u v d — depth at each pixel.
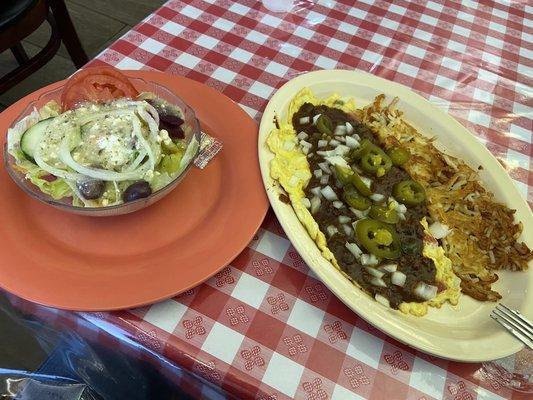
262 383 0.72
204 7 1.35
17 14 1.48
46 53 1.59
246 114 1.03
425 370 0.76
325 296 0.83
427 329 0.79
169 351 0.74
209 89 1.06
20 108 0.98
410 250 0.88
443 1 1.53
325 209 0.91
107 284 0.76
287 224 0.84
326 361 0.75
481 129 1.19
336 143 0.99
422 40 1.38
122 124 0.86
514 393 0.75
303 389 0.72
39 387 0.98
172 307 0.78
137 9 2.67
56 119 0.86
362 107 1.13
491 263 0.91
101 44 2.44
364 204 0.90
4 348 1.32
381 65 1.29
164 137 0.87
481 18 1.49
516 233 0.92
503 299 0.87
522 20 1.51
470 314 0.84
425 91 1.25
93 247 0.82
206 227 0.86
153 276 0.78
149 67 1.16
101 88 0.94
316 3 1.44
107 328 0.76
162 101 0.96
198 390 0.82
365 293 0.81
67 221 0.85
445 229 0.93
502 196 0.98
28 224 0.83
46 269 0.77
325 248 0.83
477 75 1.31
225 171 0.95
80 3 2.62
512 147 1.16
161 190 0.82
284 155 0.95
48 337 0.94
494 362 0.78
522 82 1.32
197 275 0.78
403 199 0.93
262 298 0.82
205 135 0.99
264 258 0.87
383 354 0.77
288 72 1.22
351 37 1.35
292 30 1.34
